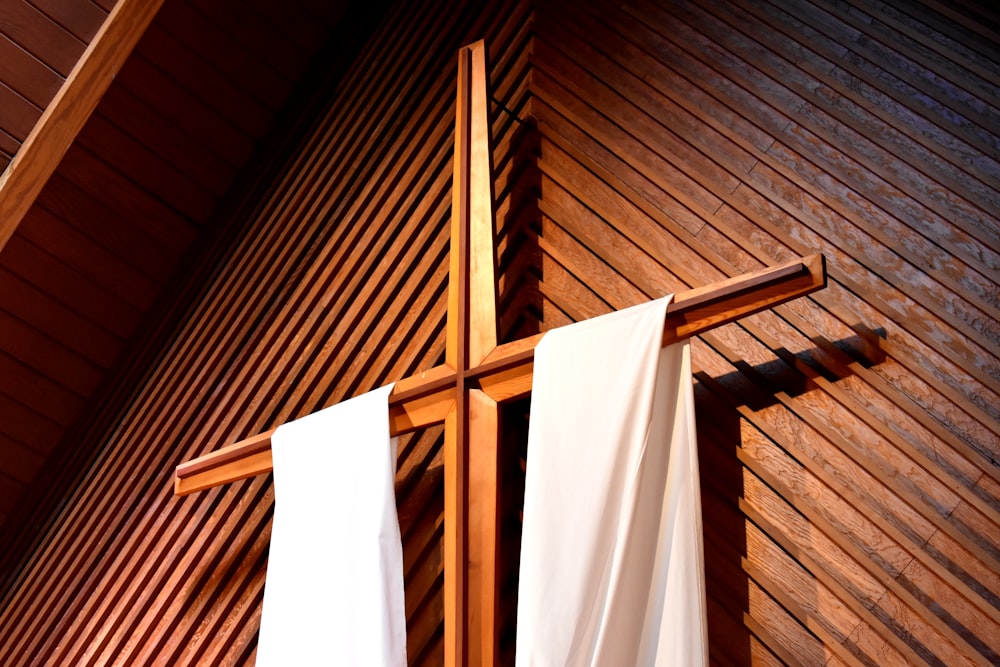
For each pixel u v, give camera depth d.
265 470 2.25
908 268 1.92
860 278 1.95
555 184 2.42
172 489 2.93
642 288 2.15
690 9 2.47
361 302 2.68
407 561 2.17
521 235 2.39
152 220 3.47
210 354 3.13
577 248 2.30
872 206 2.02
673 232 2.17
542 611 1.62
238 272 3.28
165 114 3.36
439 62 2.99
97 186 3.33
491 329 1.99
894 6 2.22
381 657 1.79
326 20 3.54
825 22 2.28
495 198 2.29
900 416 1.78
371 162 2.96
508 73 2.73
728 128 2.25
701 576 1.55
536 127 2.54
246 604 2.47
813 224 2.05
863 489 1.75
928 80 2.10
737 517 1.84
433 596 2.12
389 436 2.01
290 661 1.91
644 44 2.49
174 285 3.55
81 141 3.25
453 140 2.73
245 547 2.58
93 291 3.46
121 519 3.05
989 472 1.67
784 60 2.28
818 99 2.19
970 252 1.89
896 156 2.05
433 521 2.19
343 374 2.63
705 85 2.33
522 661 1.60
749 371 1.94
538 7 2.77
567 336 1.83
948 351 1.80
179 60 3.32
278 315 2.95
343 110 3.29
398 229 2.73
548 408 1.78
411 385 2.05
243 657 2.41
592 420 1.71
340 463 2.04
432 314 2.50
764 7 2.37
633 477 1.62
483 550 1.79
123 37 3.15
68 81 3.13
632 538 1.62
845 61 2.20
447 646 1.77
